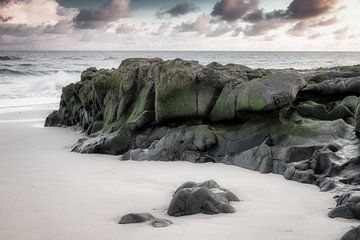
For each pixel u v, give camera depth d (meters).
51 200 9.88
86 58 104.31
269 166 12.88
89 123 22.61
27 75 59.81
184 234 7.38
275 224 7.92
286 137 13.66
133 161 15.23
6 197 10.16
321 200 9.84
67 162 15.23
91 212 8.91
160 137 16.42
